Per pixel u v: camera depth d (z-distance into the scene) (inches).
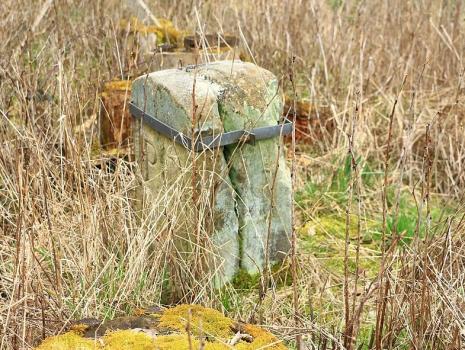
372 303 124.0
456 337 100.7
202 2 241.3
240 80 124.3
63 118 134.6
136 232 128.2
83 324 91.4
